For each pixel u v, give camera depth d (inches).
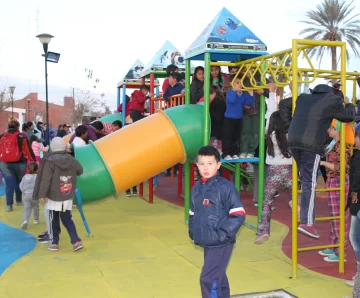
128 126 332.8
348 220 242.5
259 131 318.7
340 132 226.7
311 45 227.9
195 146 323.0
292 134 212.8
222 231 152.9
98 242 291.0
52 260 250.8
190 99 355.9
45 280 217.3
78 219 365.7
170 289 205.5
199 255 260.4
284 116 235.8
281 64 253.9
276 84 262.8
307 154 215.3
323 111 206.5
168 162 323.9
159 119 327.9
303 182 219.0
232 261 247.3
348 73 329.1
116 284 212.1
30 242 291.4
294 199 218.8
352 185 179.3
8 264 243.3
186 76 354.3
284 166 262.5
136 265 241.6
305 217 217.2
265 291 199.8
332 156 235.9
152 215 383.6
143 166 315.3
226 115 314.0
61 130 823.1
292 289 203.3
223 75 380.8
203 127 315.9
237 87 305.9
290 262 245.6
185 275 225.0
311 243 286.0
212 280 155.2
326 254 255.9
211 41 304.5
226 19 315.3
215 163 159.0
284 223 348.8
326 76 335.9
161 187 575.2
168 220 362.3
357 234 177.9
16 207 424.8
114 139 320.5
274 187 265.7
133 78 597.0
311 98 212.8
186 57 345.1
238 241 292.0
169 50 488.7
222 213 156.1
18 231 322.7
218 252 157.0
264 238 263.3
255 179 410.3
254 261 247.4
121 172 310.2
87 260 251.0
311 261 246.2
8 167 402.6
